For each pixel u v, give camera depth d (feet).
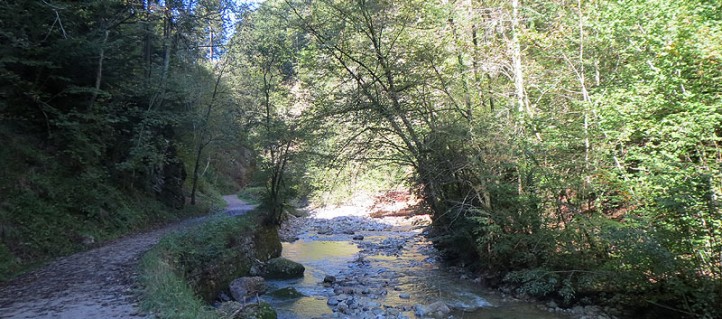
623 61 31.45
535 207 33.40
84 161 43.50
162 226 53.06
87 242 36.37
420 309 30.25
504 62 41.01
